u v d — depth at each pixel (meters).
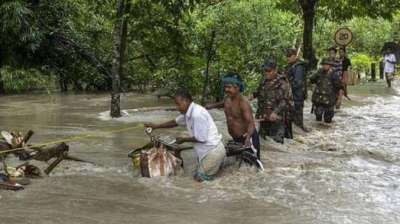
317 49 33.56
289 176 8.80
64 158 9.20
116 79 15.29
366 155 10.75
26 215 6.88
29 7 22.98
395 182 8.56
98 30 24.80
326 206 7.35
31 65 24.14
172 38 18.55
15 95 22.14
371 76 36.31
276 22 18.42
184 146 10.69
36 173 8.65
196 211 7.14
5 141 9.62
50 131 12.64
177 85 18.72
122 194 7.87
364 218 6.88
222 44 17.73
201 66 18.27
